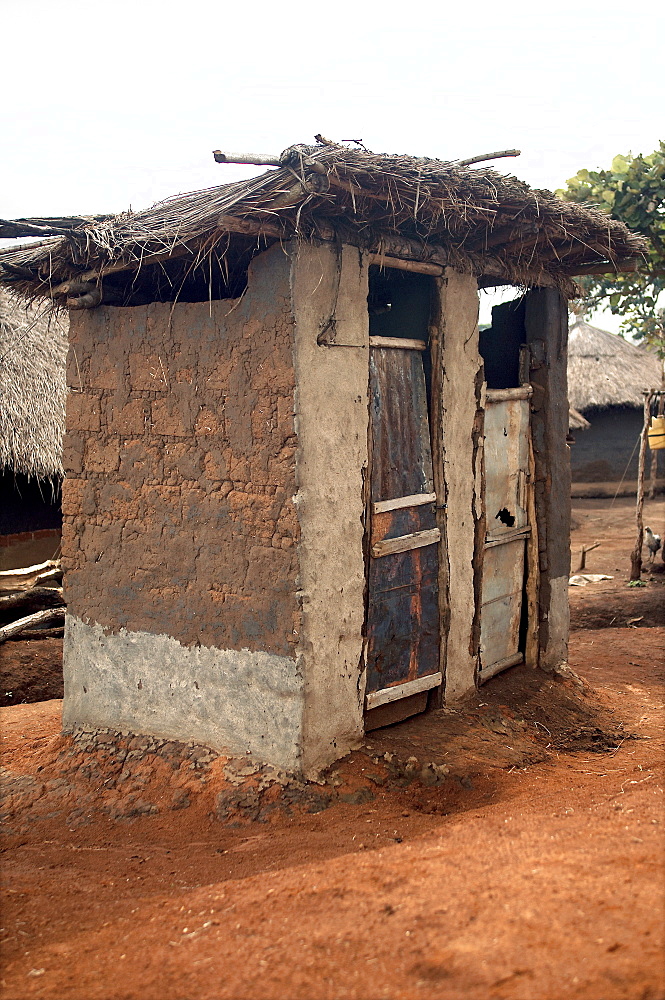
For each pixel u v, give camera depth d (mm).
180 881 4746
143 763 6434
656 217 11414
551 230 6422
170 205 5910
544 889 3463
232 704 6184
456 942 3172
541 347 8047
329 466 5895
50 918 4402
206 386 6223
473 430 7125
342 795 5742
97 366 6930
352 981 3090
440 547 6871
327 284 5812
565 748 7031
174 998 3264
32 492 11484
